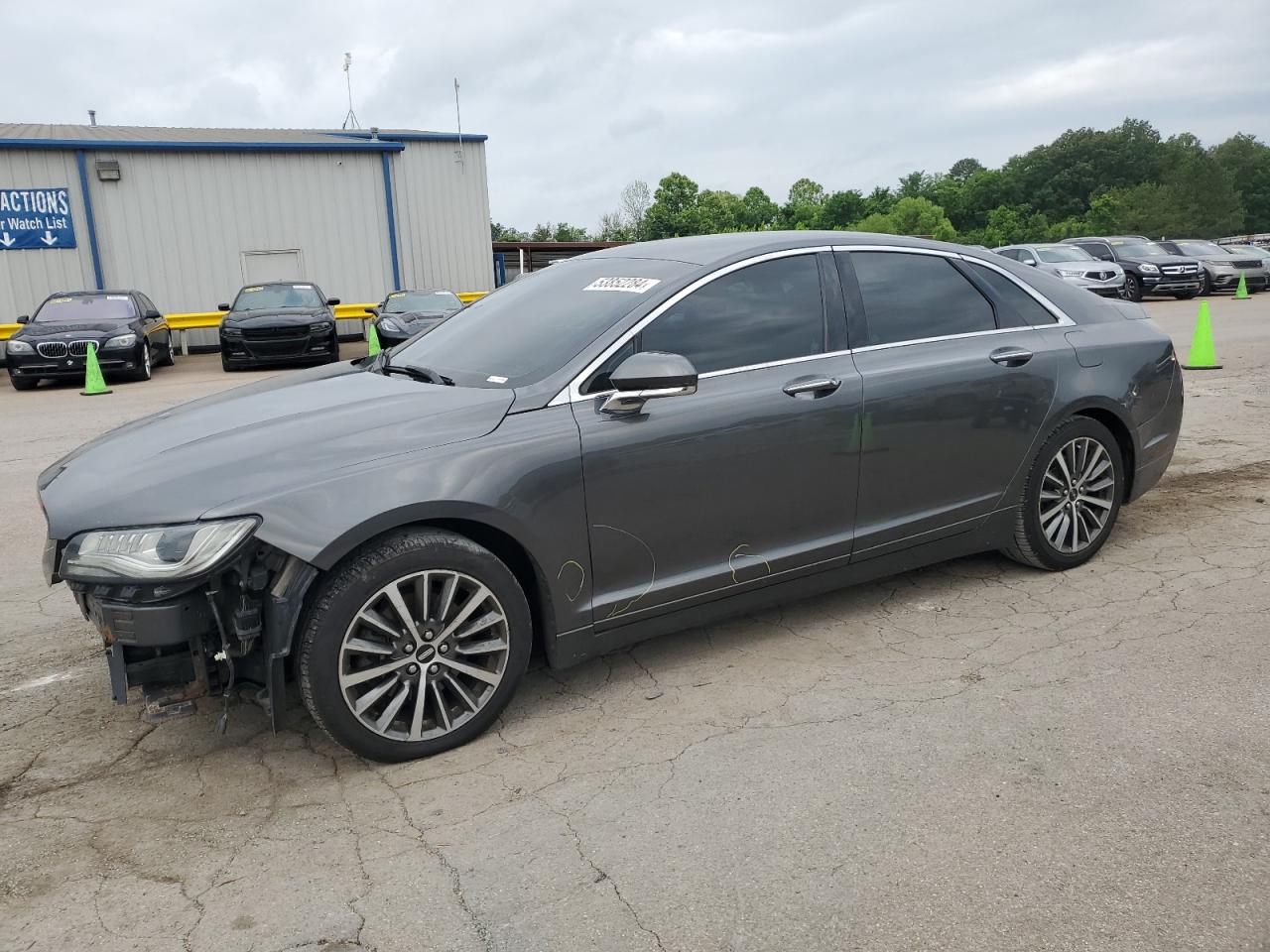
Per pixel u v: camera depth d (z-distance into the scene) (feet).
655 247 13.51
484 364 11.87
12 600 15.74
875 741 10.18
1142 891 7.66
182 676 9.66
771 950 7.16
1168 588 14.17
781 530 12.20
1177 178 372.99
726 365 11.83
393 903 7.86
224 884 8.20
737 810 9.00
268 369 58.95
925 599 14.24
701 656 12.54
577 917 7.59
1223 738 9.93
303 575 9.36
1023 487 14.28
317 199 78.13
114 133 83.15
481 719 10.48
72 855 8.69
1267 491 19.29
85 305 55.11
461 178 84.53
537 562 10.55
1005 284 14.52
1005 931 7.26
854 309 12.93
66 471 10.64
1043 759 9.67
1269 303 73.10
